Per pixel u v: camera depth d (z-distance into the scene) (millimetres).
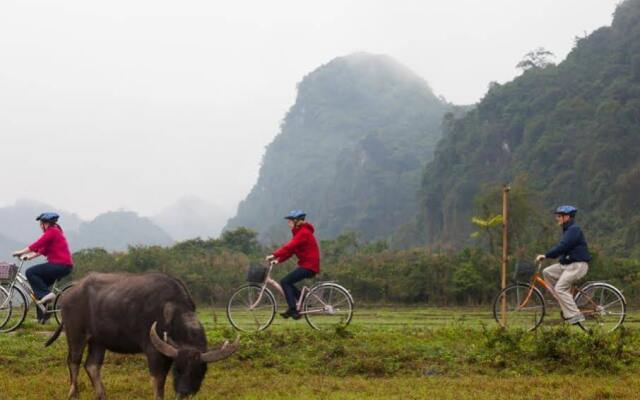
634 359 11117
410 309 24875
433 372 10789
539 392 9289
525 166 71625
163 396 8156
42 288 12891
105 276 8750
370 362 10844
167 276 8492
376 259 30016
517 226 35656
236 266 27953
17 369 10773
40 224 13062
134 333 8344
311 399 8898
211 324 16125
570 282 12266
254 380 10070
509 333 11594
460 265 27312
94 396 9062
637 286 24969
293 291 12641
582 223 58312
